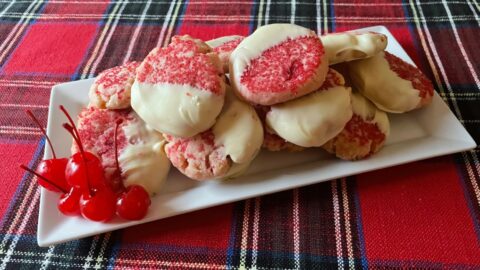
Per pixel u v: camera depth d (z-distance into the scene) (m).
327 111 0.22
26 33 0.35
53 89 0.28
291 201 0.24
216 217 0.23
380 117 0.25
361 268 0.21
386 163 0.24
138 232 0.23
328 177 0.23
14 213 0.24
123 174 0.23
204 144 0.22
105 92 0.25
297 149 0.25
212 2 0.37
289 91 0.22
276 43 0.23
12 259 0.22
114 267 0.22
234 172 0.23
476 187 0.24
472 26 0.33
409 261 0.21
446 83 0.29
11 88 0.31
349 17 0.35
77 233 0.22
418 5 0.35
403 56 0.29
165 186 0.24
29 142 0.28
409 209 0.23
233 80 0.23
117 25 0.36
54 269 0.22
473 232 0.22
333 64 0.25
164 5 0.37
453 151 0.24
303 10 0.36
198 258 0.22
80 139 0.24
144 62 0.23
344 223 0.23
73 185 0.22
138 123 0.24
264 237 0.22
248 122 0.22
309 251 0.22
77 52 0.34
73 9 0.37
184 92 0.22
